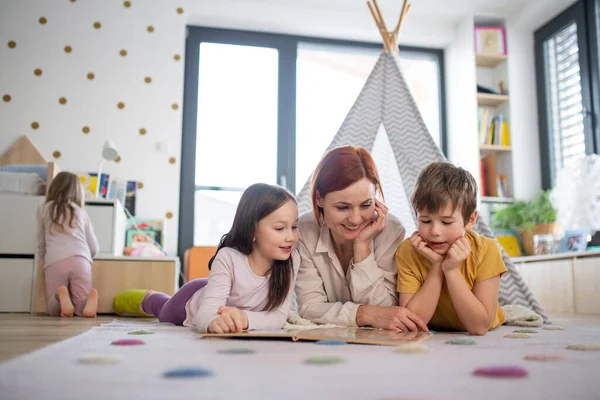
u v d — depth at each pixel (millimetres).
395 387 515
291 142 3854
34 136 3457
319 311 1377
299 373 592
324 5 3836
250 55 3928
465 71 3932
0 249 2654
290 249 1254
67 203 2451
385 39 2197
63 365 652
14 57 3496
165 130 3586
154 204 3500
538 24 3902
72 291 2422
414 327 1199
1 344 973
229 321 1094
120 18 3633
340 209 1271
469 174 1249
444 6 3850
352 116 2080
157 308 1954
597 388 520
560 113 3742
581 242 3246
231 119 3836
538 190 3842
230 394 480
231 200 3883
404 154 2043
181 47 3674
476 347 874
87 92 3539
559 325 1622
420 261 1316
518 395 484
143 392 490
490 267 1259
